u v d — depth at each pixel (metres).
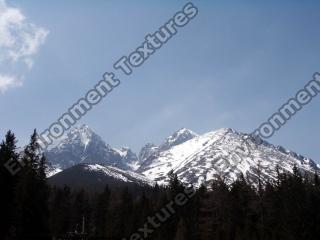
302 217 110.88
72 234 130.00
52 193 161.50
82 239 129.88
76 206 151.38
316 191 122.88
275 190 129.38
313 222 109.44
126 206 143.75
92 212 154.00
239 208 126.06
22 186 94.75
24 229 94.81
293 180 127.50
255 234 114.62
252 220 124.06
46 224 104.00
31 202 97.12
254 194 131.00
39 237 98.81
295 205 117.31
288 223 114.00
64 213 142.50
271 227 119.38
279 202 123.19
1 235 91.12
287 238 112.06
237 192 130.50
